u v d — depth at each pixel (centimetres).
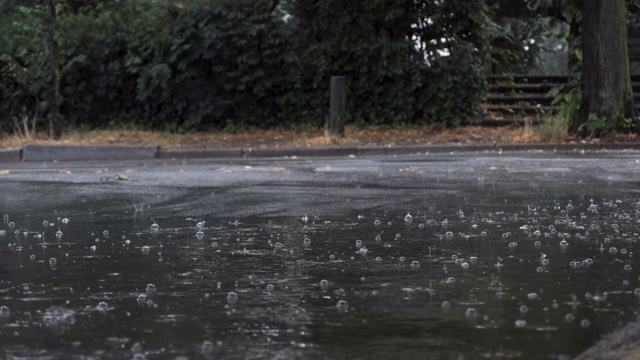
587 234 766
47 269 629
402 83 2380
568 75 2664
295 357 402
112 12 2397
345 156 1897
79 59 2256
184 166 1614
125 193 1148
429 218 888
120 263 651
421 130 2345
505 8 3094
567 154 1809
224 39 2359
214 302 518
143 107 2411
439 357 398
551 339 425
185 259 664
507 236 762
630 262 631
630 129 2045
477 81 2398
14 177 1387
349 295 533
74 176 1395
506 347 412
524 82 2691
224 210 966
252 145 2036
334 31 2416
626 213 906
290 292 544
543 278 576
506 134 2197
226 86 2378
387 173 1405
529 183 1229
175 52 2327
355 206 991
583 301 509
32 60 2194
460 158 1738
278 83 2408
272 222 869
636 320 462
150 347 422
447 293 534
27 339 439
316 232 798
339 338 433
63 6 2377
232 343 427
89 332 451
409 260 650
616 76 2042
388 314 482
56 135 2148
